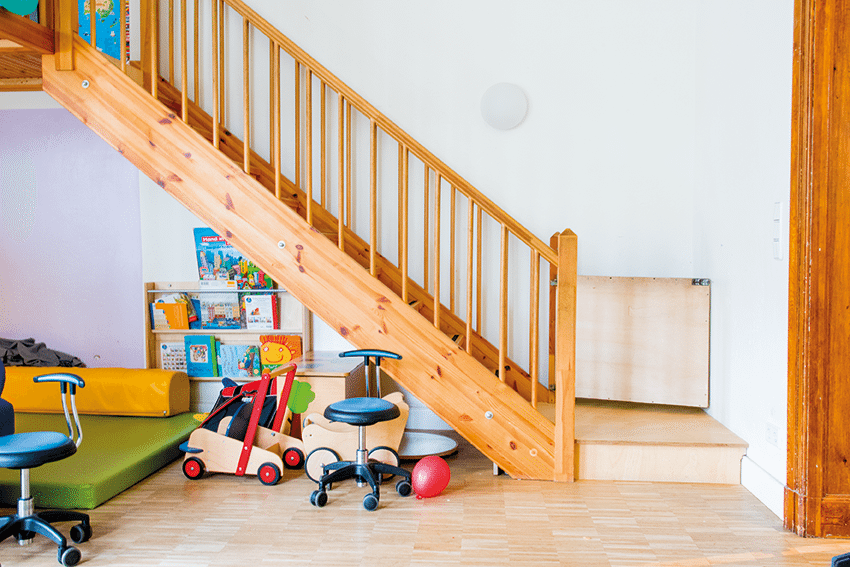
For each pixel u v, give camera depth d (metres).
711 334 3.83
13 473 3.06
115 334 4.73
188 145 3.36
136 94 3.38
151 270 4.52
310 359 4.15
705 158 3.93
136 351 4.72
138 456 3.36
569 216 4.22
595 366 3.99
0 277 4.79
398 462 3.39
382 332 3.34
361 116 4.28
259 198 3.36
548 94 4.19
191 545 2.57
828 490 2.66
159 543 2.59
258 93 4.31
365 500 2.93
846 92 2.59
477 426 3.34
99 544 2.58
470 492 3.18
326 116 4.28
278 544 2.59
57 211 4.71
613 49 4.15
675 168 4.16
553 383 4.09
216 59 3.36
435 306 3.35
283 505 3.01
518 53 4.19
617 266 4.21
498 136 4.23
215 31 3.35
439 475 3.06
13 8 3.05
